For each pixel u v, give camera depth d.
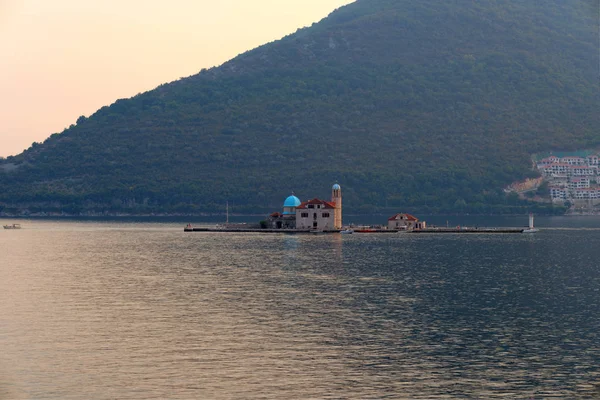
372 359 143.62
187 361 142.00
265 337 159.75
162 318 179.00
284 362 141.50
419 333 163.75
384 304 197.62
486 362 142.00
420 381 131.12
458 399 122.94
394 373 135.38
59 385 128.75
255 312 186.25
